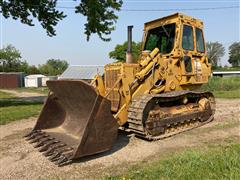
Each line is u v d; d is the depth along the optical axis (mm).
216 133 7699
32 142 6973
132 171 5016
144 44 8812
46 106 7223
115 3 17500
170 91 7895
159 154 6066
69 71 42219
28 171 5289
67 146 6004
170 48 8094
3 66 88812
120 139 7277
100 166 5449
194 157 5035
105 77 7629
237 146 5816
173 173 4457
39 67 103062
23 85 68188
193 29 8570
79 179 4867
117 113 6984
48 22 17938
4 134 8289
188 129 8062
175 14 8031
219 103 14914
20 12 17281
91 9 16953
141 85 7391
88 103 6199
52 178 4949
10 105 15625
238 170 4277
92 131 5641
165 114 7414
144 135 6961
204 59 9141
